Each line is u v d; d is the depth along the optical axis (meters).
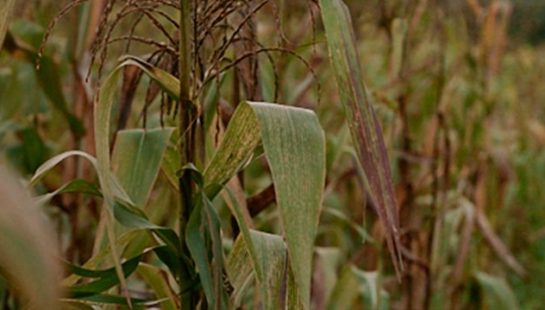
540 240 7.64
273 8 2.59
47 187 3.99
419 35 5.74
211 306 2.46
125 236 2.55
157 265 3.54
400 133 5.36
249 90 3.08
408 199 5.19
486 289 5.36
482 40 5.86
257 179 5.19
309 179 2.36
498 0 5.82
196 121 2.54
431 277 5.12
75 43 4.12
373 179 2.32
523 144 8.23
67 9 2.59
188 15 2.50
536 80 9.77
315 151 2.38
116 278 2.46
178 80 2.56
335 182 4.62
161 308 2.70
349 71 2.34
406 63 5.43
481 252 6.11
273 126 2.38
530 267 7.24
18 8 4.41
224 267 2.53
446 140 5.18
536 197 8.26
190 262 2.55
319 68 5.25
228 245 3.54
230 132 2.52
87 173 4.05
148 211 3.29
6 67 4.74
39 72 3.82
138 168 2.78
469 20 5.80
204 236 2.51
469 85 5.96
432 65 5.35
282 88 4.01
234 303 2.62
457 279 5.26
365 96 2.36
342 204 5.61
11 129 4.21
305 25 4.38
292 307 2.51
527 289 6.98
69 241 4.27
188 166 2.51
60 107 3.88
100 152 2.46
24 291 1.61
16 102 4.58
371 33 6.22
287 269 2.49
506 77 8.44
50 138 4.53
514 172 7.20
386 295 4.59
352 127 2.33
